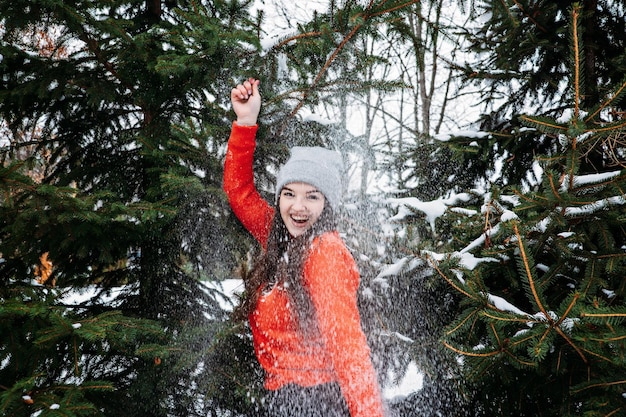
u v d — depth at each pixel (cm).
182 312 273
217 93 260
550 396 178
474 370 166
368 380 136
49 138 291
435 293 219
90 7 217
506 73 342
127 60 249
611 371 148
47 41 272
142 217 203
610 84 300
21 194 212
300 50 203
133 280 282
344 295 141
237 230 254
